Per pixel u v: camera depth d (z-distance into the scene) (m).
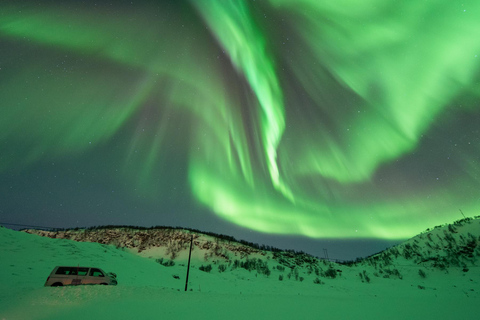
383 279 74.31
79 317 8.85
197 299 14.80
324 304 16.50
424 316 12.86
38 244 32.34
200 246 96.38
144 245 94.50
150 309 10.91
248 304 14.49
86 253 33.62
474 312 14.22
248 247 108.75
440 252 98.88
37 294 12.07
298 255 105.62
